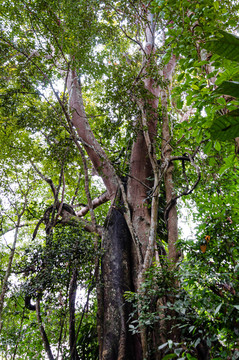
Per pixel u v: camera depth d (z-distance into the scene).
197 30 3.25
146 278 4.67
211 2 3.39
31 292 5.50
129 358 5.08
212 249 4.02
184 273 3.80
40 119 7.38
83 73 8.16
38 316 6.11
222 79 2.18
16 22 7.96
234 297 3.26
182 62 3.21
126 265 6.46
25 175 10.02
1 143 9.23
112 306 5.79
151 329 4.82
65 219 7.81
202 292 3.48
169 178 6.87
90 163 9.71
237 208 4.25
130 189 7.62
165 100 7.93
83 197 12.12
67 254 5.66
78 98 8.81
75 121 8.46
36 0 6.86
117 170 7.33
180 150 6.98
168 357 2.99
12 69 8.11
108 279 6.24
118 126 6.92
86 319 7.19
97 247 6.29
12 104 7.47
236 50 1.28
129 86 6.45
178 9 3.60
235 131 1.31
